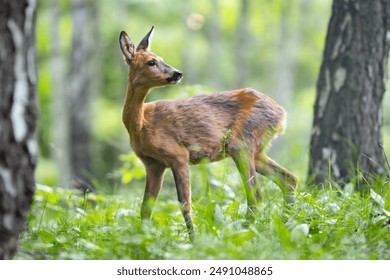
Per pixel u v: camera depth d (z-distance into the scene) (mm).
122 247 8828
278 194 11203
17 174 7535
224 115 11547
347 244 8922
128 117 11156
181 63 36094
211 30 35031
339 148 12602
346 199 10219
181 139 11211
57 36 27984
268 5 39875
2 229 7488
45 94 32469
